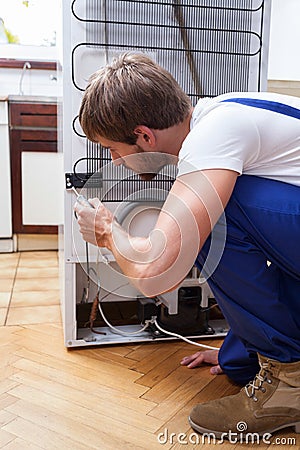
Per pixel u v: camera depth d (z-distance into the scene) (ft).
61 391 4.06
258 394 3.54
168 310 4.98
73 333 4.85
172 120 3.33
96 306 5.02
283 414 3.51
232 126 3.11
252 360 4.00
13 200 8.69
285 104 3.41
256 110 3.27
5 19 9.81
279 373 3.51
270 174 3.38
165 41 4.68
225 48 4.82
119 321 5.43
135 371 4.44
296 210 3.30
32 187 8.66
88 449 3.32
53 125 8.49
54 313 5.88
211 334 5.16
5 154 8.47
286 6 7.90
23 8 9.93
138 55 3.53
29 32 9.96
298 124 3.33
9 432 3.48
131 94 3.20
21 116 8.40
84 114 3.41
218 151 3.04
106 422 3.64
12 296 6.48
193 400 3.97
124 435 3.49
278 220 3.30
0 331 5.31
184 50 4.73
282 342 3.48
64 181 4.65
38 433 3.48
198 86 4.83
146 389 4.13
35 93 9.77
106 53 4.53
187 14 4.67
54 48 9.88
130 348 4.92
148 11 4.58
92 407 3.83
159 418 3.71
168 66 4.73
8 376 4.30
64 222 4.69
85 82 4.52
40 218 8.77
